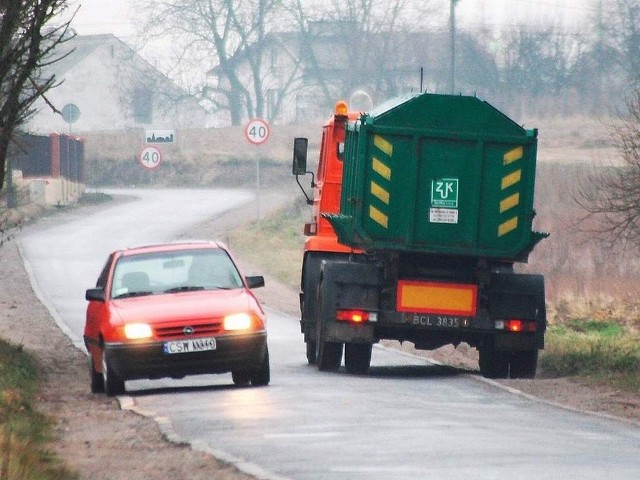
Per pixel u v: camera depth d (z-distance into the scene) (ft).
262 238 618.03
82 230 653.30
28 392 225.35
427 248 249.75
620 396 218.18
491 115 249.96
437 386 231.30
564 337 335.67
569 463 141.79
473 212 249.75
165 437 164.86
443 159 249.96
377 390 222.07
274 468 139.54
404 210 250.16
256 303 228.84
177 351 219.20
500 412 193.26
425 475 132.98
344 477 132.05
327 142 294.46
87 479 133.90
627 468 138.41
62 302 409.90
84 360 293.02
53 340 328.70
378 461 143.13
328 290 251.39
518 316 250.16
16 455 137.08
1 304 403.34
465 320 249.55
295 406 197.06
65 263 517.55
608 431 173.37
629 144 325.83
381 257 250.16
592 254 487.20
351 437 162.71
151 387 245.24
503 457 146.10
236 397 211.41
